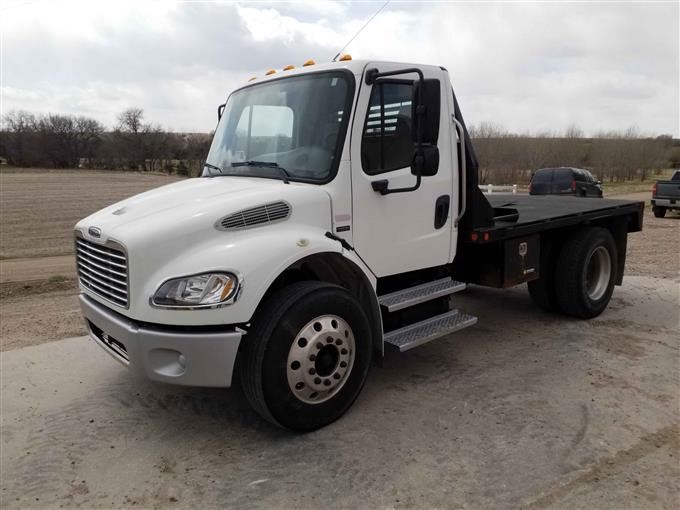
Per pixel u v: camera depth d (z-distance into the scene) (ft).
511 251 17.93
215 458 11.98
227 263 11.32
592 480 10.87
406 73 13.50
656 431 12.72
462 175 16.15
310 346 12.17
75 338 20.02
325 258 13.38
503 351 17.92
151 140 255.91
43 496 10.82
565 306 20.79
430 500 10.36
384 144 14.01
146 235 11.47
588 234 20.52
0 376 16.56
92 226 13.17
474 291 25.91
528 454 11.80
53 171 233.14
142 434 13.08
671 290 25.53
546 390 14.92
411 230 14.88
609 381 15.46
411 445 12.24
